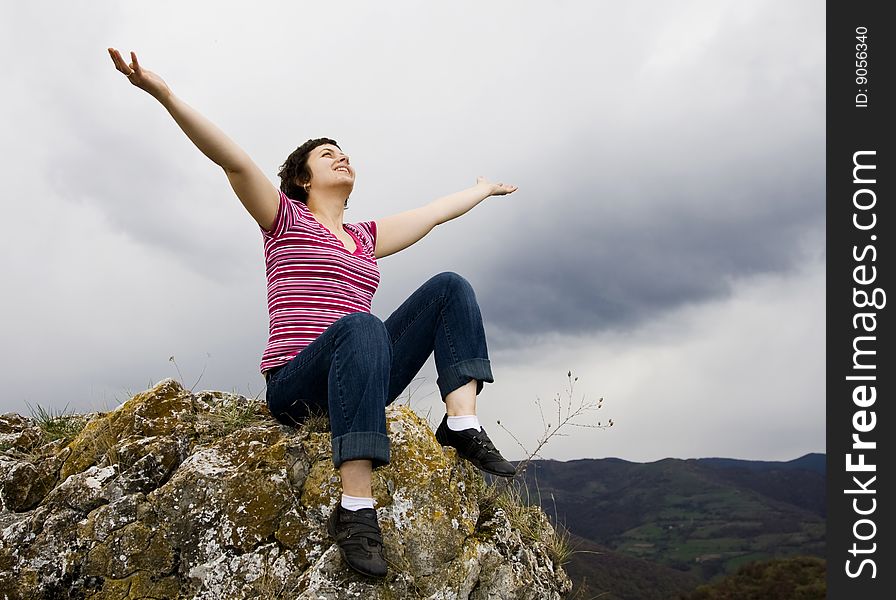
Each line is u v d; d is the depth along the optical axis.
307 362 3.06
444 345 3.44
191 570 2.96
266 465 3.19
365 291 3.46
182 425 3.49
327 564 2.81
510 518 3.68
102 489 3.13
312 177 3.70
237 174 3.06
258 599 2.84
